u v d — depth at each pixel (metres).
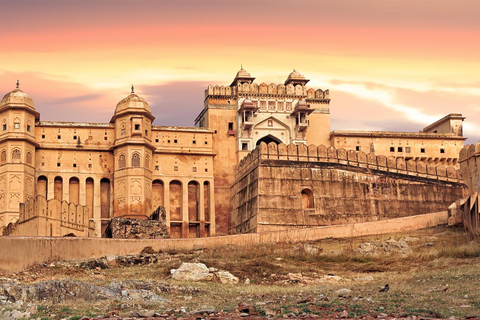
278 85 66.81
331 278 35.09
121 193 60.06
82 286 25.45
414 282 30.83
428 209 58.09
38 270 34.19
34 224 44.72
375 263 39.19
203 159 63.72
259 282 34.41
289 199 55.25
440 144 67.88
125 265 38.84
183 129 63.94
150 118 62.69
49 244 36.31
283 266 38.25
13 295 24.61
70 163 61.41
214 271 35.06
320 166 56.72
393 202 57.22
